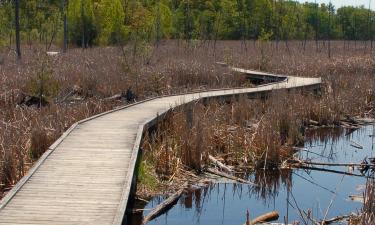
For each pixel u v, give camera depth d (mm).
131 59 17797
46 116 9547
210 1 41312
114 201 5363
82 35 32812
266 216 6285
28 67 15664
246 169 8727
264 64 21859
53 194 5539
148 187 7395
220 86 16203
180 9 38625
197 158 8281
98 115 9984
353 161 9391
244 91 13695
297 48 38062
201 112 10570
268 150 8922
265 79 18172
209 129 9320
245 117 11648
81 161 6781
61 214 4988
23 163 7062
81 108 10664
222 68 18922
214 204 7102
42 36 31078
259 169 8758
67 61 19453
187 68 17250
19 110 10172
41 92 11750
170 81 15984
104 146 7559
